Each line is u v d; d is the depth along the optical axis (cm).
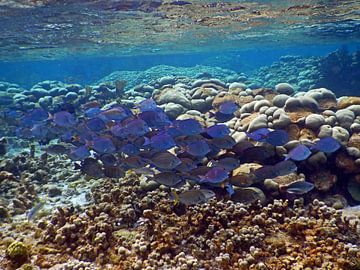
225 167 208
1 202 257
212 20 683
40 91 614
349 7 610
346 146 263
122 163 220
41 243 187
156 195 223
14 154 403
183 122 237
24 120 321
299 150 210
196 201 175
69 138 285
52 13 563
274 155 258
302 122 282
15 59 1417
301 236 177
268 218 189
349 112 290
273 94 409
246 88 456
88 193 268
